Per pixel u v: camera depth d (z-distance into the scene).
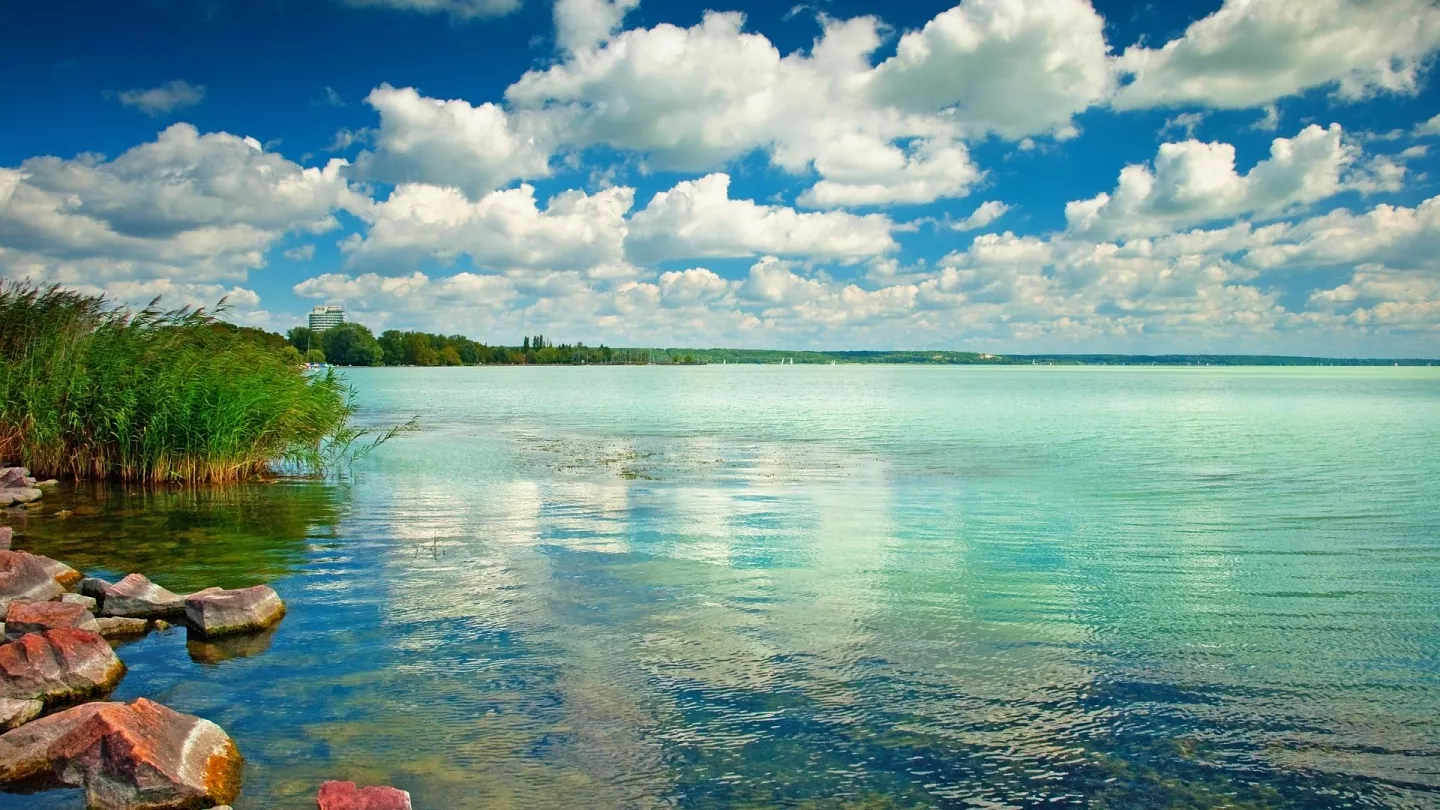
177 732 6.15
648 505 17.98
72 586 10.98
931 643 9.01
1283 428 41.94
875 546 13.90
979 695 7.64
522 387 103.94
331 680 7.87
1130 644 9.03
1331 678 8.11
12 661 7.33
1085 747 6.65
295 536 14.50
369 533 14.80
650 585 11.27
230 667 8.20
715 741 6.69
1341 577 12.08
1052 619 9.89
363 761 6.30
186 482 21.05
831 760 6.39
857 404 66.88
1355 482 22.27
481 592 10.88
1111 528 15.69
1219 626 9.69
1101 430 40.44
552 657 8.50
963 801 5.83
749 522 16.02
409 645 8.84
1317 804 5.85
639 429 40.75
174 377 21.16
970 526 15.77
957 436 37.03
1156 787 6.06
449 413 53.09
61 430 20.83
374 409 56.91
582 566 12.34
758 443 33.41
